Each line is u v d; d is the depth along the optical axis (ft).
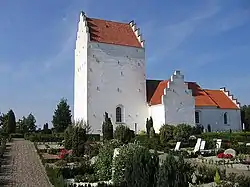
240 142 147.02
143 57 195.83
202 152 108.47
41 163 95.96
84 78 183.52
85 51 183.93
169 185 41.22
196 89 206.90
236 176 62.80
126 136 140.26
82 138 108.27
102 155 72.74
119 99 185.78
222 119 201.05
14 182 68.59
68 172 74.02
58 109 272.72
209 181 61.72
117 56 188.96
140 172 43.75
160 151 116.98
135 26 202.49
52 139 181.37
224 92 216.95
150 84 202.18
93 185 62.64
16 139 211.20
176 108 179.32
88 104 178.19
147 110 190.90
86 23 188.65
